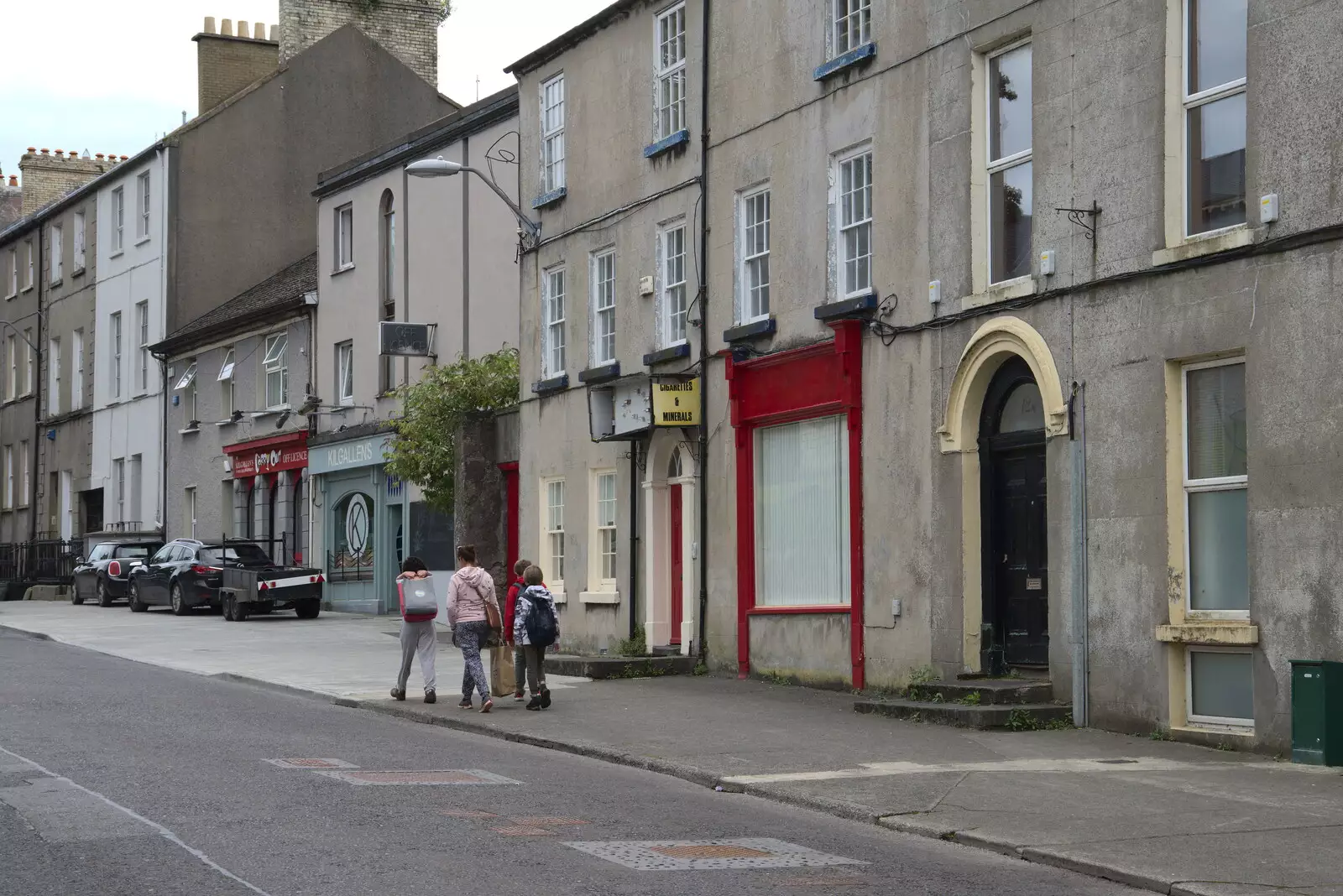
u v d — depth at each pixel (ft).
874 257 59.16
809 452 63.26
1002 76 54.03
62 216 173.78
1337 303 40.98
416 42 155.33
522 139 86.79
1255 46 43.62
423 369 97.45
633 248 75.77
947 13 55.67
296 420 126.93
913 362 56.70
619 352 76.69
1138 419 47.06
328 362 122.83
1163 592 46.11
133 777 38.40
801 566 63.72
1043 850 30.83
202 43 152.97
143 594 122.42
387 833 31.42
